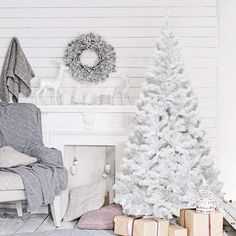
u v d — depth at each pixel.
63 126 4.50
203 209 3.31
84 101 4.61
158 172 3.76
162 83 3.85
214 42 4.59
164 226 3.34
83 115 4.46
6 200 3.52
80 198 4.36
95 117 4.46
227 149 4.60
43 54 4.66
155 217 3.59
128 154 3.95
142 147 3.78
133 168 3.78
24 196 3.56
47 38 4.66
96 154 4.70
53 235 3.59
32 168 3.74
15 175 3.55
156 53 3.91
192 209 3.47
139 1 4.62
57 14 4.65
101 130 4.46
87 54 4.65
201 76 4.60
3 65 4.64
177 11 4.60
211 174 3.83
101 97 4.54
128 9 4.63
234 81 4.59
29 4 4.66
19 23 4.66
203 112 4.60
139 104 3.94
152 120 3.80
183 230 3.29
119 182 3.88
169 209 3.69
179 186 3.72
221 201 3.82
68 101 4.56
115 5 4.63
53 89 4.63
